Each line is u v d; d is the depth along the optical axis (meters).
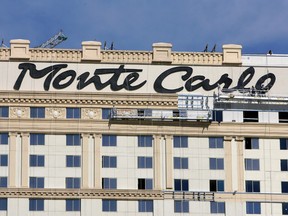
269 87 160.25
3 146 154.12
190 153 156.38
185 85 158.75
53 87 156.75
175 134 156.50
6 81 156.38
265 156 157.38
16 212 151.75
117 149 155.38
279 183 156.75
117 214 153.12
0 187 152.38
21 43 157.75
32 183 153.25
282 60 161.50
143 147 155.88
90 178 154.12
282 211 155.88
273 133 157.75
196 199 155.00
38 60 157.50
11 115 154.75
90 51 158.38
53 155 154.25
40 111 155.50
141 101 156.50
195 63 159.75
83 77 157.50
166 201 154.25
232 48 160.75
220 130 157.25
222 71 159.88
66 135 155.12
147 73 158.75
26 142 154.25
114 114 155.12
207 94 158.88
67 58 158.00
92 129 155.12
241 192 155.75
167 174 155.12
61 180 153.75
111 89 157.50
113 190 153.50
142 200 154.00
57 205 152.62
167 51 159.62
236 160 156.75
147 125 156.25
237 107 158.38
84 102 155.75
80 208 152.88
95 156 154.75
